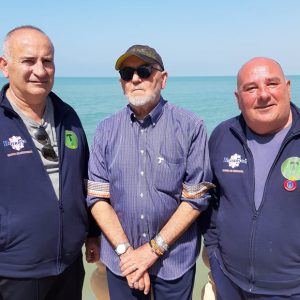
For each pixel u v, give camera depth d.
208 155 3.19
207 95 66.25
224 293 3.22
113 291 3.31
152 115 3.13
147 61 3.07
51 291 3.29
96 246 3.63
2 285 3.00
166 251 3.13
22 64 3.00
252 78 3.03
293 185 2.88
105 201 3.31
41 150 3.08
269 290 2.97
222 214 3.17
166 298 3.23
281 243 2.89
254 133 3.16
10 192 2.92
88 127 22.23
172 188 3.10
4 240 2.93
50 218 3.03
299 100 41.53
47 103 3.25
